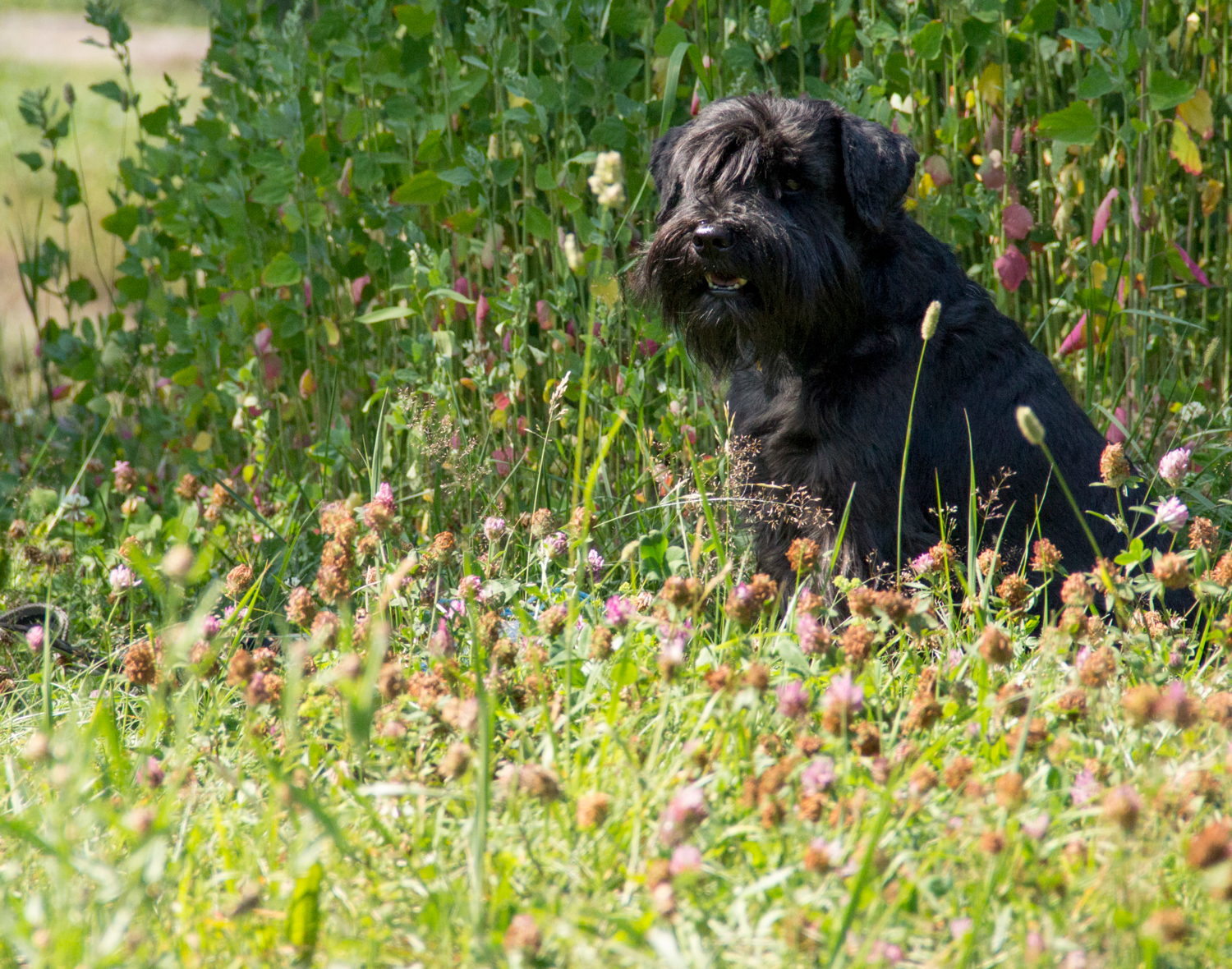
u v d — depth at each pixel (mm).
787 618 5004
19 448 10062
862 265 6480
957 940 2949
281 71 7902
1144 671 4305
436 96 8188
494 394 8219
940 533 6348
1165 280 8602
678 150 6695
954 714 4152
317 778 4070
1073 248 8305
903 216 6637
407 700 4137
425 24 7633
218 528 7289
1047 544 5055
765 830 3361
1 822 2996
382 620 3980
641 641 4879
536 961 2887
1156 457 8078
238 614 5176
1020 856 3221
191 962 2969
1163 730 4008
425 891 3246
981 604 4863
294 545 6738
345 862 3465
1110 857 3305
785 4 7449
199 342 9148
